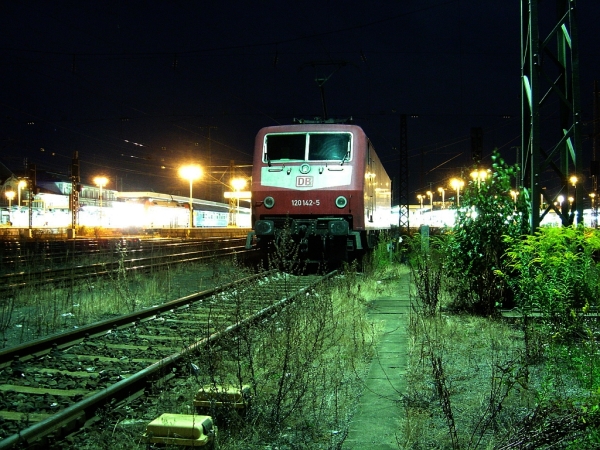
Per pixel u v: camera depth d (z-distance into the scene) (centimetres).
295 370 555
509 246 902
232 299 941
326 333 737
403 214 4084
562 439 407
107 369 664
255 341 682
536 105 975
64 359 714
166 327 916
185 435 424
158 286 1382
